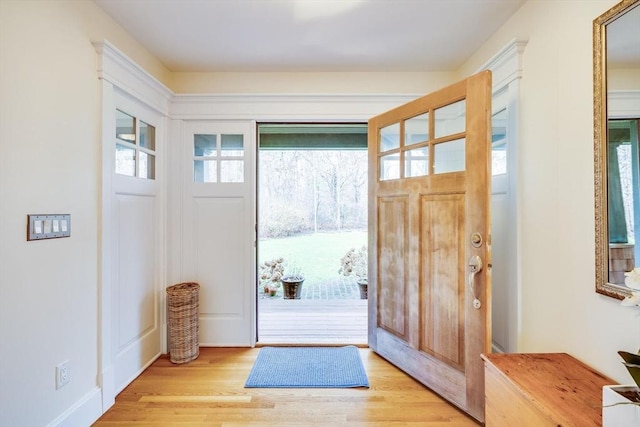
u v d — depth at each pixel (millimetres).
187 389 2002
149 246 2340
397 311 2246
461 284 1790
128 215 2084
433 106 1972
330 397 1917
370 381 2090
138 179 2188
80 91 1631
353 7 1768
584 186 1313
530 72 1671
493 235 2068
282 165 6051
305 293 4938
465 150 1771
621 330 1152
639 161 1067
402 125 2215
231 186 2605
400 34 2049
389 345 2312
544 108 1562
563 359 1353
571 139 1386
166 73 2533
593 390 1108
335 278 5668
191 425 1668
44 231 1418
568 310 1407
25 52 1335
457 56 2344
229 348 2594
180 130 2582
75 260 1603
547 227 1542
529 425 1070
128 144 2080
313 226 6047
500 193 1970
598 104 1221
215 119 2578
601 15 1206
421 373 2031
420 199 2053
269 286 4672
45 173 1430
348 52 2283
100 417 1730
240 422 1691
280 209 6027
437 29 1994
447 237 1869
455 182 1824
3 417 1250
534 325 1642
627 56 1115
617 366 1169
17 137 1303
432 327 1969
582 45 1322
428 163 2021
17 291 1302
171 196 2570
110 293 1835
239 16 1854
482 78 1669
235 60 2402
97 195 1754
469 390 1717
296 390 1990
